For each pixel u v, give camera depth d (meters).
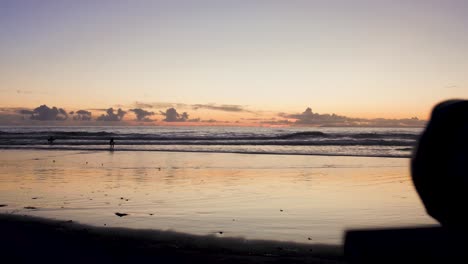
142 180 15.06
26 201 10.70
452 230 0.87
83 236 7.11
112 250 6.28
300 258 5.86
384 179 15.35
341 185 13.80
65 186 13.42
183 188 13.13
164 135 65.50
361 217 8.83
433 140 0.90
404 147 37.03
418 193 0.92
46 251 6.23
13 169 18.66
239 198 11.25
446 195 0.84
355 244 1.06
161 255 6.01
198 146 38.91
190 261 5.74
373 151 32.31
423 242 0.94
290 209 9.74
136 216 8.89
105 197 11.35
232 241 6.84
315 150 33.59
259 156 27.22
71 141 47.06
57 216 8.82
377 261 0.99
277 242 6.80
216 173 17.44
